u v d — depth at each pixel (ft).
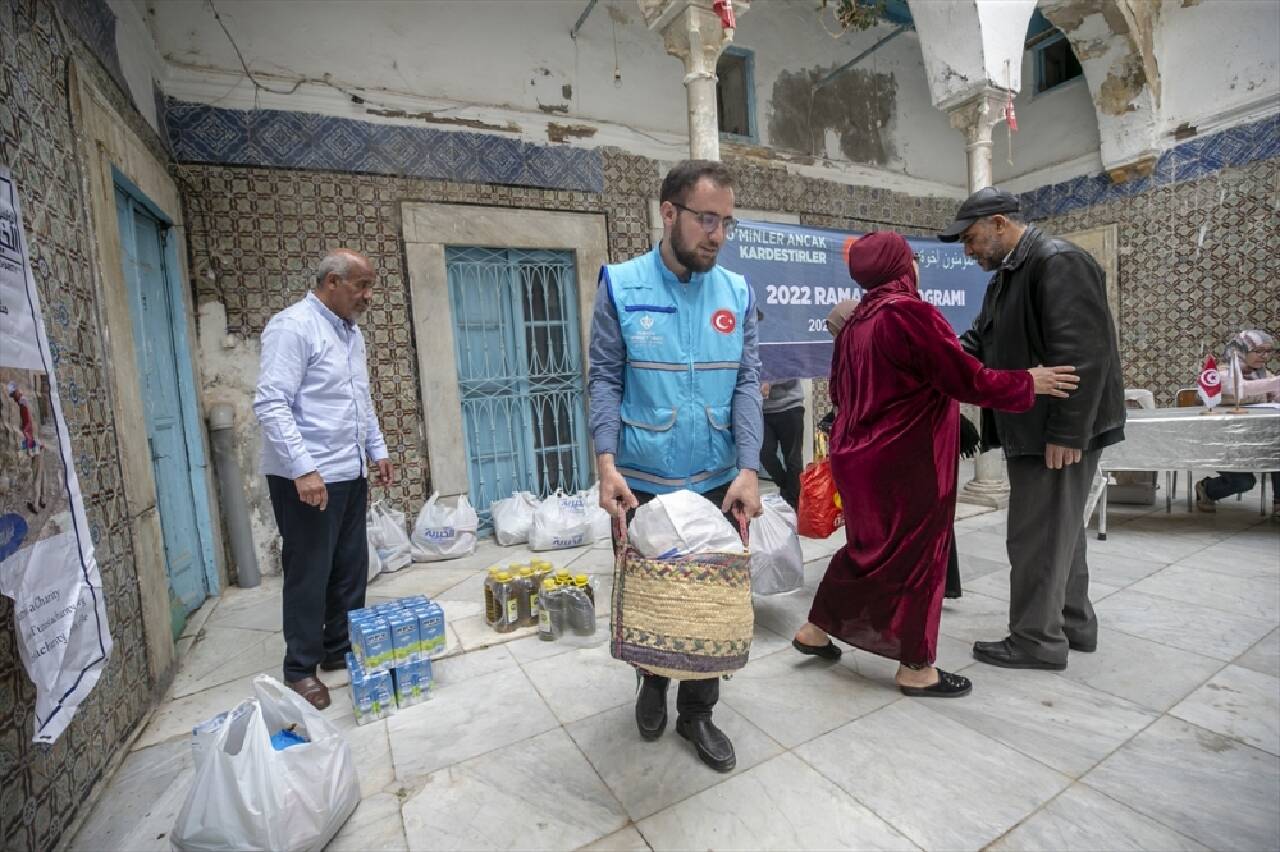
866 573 7.38
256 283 12.94
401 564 13.25
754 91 18.80
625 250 16.89
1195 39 18.97
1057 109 22.24
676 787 5.83
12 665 4.83
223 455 12.44
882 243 7.13
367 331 13.94
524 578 9.83
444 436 14.78
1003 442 7.76
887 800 5.53
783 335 13.34
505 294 15.84
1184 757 5.96
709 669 4.97
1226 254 18.83
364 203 13.80
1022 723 6.66
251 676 8.68
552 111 15.81
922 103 22.35
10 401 4.43
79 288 6.84
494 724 7.09
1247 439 11.99
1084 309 6.86
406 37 14.15
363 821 5.54
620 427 5.93
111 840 5.46
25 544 4.46
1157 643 8.34
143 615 7.67
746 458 5.87
